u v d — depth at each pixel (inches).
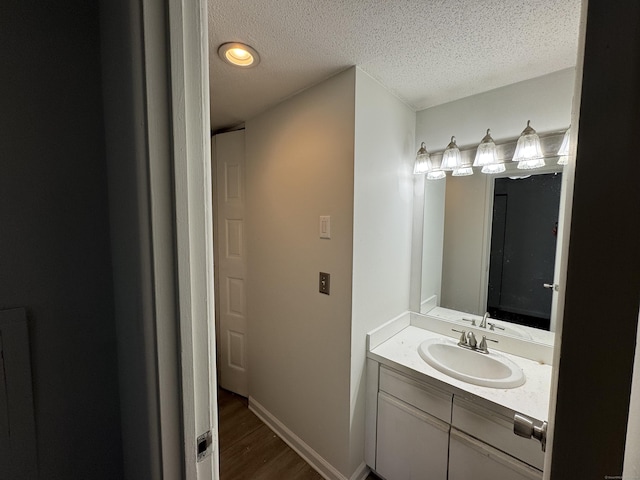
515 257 59.9
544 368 52.9
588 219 11.9
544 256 56.6
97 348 28.0
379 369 57.0
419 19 38.5
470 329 64.4
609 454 11.8
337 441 59.1
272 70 51.8
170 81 18.7
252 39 42.9
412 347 60.6
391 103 60.8
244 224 82.2
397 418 54.4
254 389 81.6
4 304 23.5
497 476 42.7
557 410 13.4
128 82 18.9
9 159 23.2
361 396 58.9
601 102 11.4
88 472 28.2
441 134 66.9
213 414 23.0
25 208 24.1
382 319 63.7
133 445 25.3
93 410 28.1
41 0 24.0
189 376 21.0
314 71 52.2
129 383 25.0
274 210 70.0
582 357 12.5
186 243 20.1
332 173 55.6
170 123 18.9
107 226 28.0
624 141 10.9
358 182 53.1
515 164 58.2
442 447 48.4
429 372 50.6
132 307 22.1
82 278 26.9
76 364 27.0
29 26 23.6
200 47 20.1
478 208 64.0
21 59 23.3
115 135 23.5
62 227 25.8
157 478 20.6
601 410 12.1
